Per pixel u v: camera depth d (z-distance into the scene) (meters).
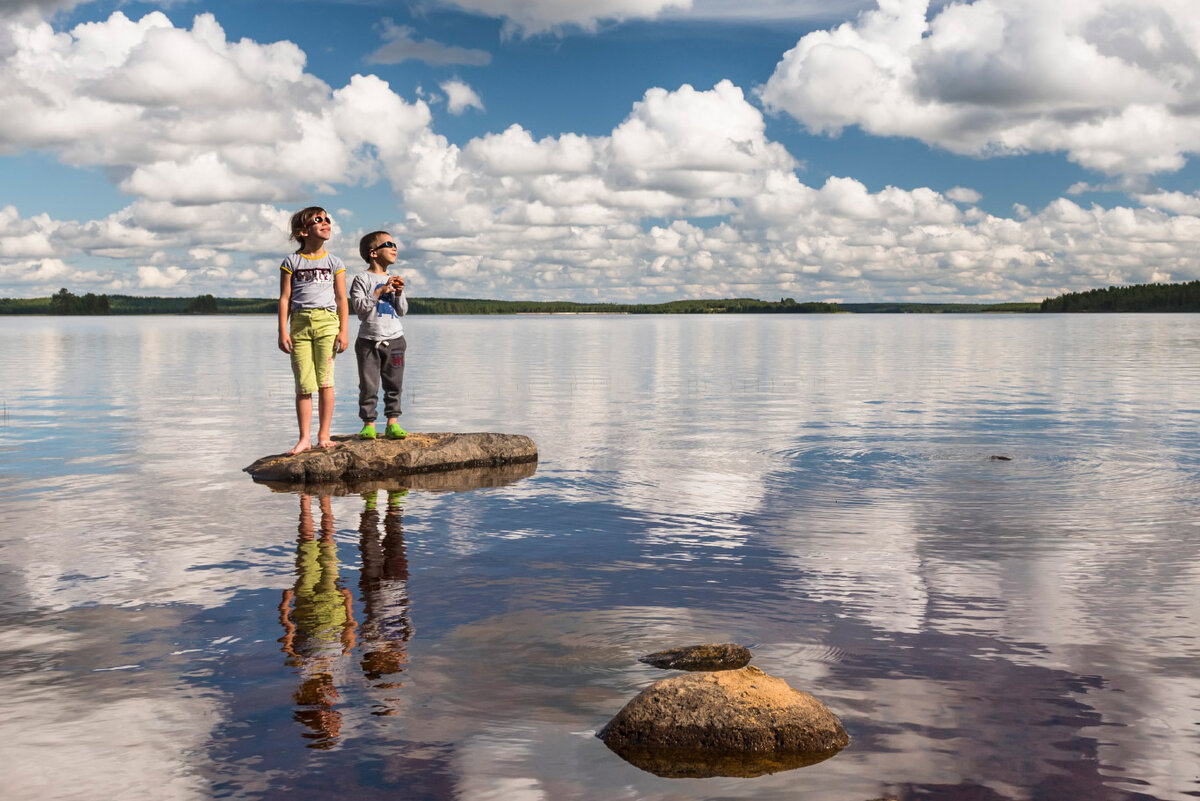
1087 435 11.63
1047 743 2.98
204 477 8.55
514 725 3.13
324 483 8.32
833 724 3.06
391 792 2.66
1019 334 64.44
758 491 7.83
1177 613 4.36
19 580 4.93
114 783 2.70
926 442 11.04
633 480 8.45
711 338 59.78
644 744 2.98
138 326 102.69
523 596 4.66
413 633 4.07
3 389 19.02
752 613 4.38
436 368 27.44
